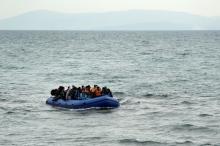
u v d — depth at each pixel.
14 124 33.06
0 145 27.42
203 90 49.66
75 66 78.94
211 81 57.38
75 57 101.38
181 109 38.56
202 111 37.72
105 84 55.09
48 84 55.28
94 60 92.75
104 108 38.41
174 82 56.41
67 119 34.81
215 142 28.23
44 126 32.44
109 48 139.75
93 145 27.69
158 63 84.75
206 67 76.25
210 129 31.41
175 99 43.72
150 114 36.53
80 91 39.50
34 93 47.91
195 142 28.19
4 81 57.62
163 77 61.81
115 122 33.81
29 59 94.38
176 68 74.88
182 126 32.19
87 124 33.09
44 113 37.03
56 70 71.69
